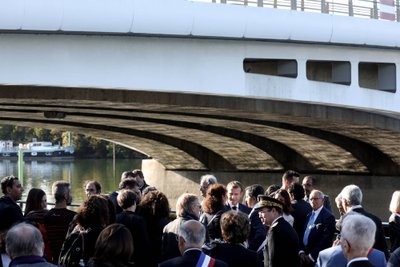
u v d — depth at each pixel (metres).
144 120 36.59
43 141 145.38
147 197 12.21
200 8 23.23
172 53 23.81
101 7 20.64
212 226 11.62
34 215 12.62
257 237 12.12
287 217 13.18
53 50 21.20
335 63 30.33
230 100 29.14
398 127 34.97
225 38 24.61
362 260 7.48
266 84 26.55
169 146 46.16
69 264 10.06
